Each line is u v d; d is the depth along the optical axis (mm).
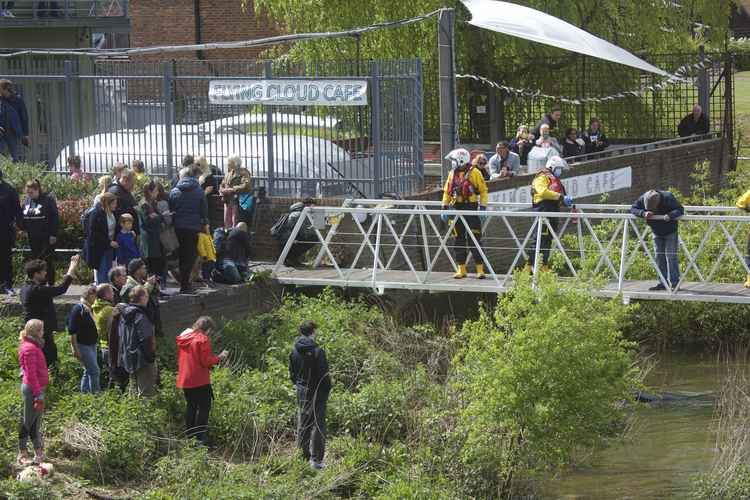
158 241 22953
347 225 26672
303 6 39625
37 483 16406
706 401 23250
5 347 20719
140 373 19609
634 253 23141
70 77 28875
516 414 18938
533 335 18891
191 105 28250
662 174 38219
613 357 19328
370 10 38812
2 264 22641
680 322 28250
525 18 30656
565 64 40719
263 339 23297
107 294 19578
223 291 23953
